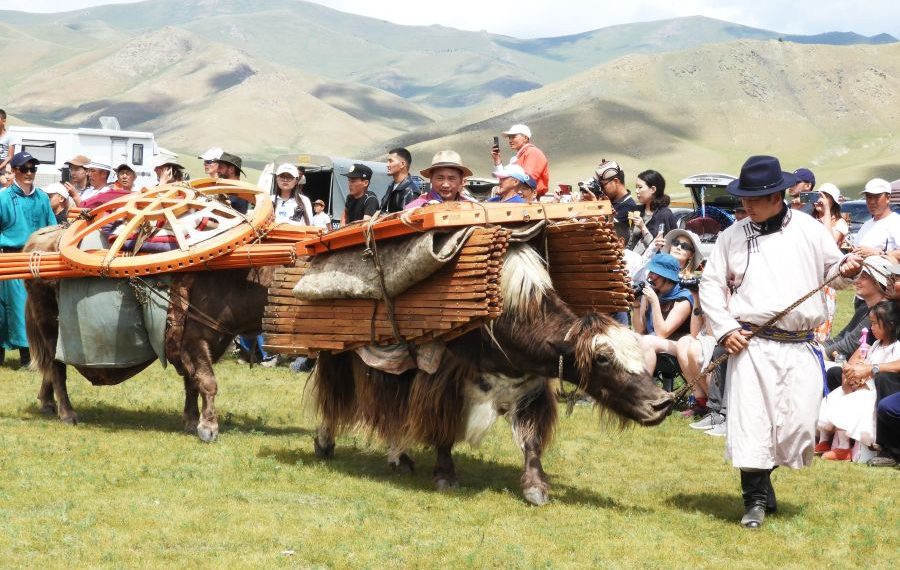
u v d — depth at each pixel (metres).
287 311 8.21
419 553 5.99
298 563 5.75
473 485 7.84
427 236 7.04
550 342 7.05
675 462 8.89
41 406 10.15
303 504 6.98
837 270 6.85
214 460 8.20
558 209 7.39
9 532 6.02
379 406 7.79
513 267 7.15
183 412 10.30
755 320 6.81
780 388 6.79
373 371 7.80
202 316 8.83
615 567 5.91
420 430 7.52
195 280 8.83
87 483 7.29
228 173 11.78
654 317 10.88
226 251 8.55
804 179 12.18
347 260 7.73
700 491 7.91
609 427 7.25
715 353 10.23
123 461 8.05
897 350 9.12
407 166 11.47
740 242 6.94
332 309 7.89
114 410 10.42
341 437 9.22
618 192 12.02
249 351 13.92
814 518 7.16
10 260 8.94
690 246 11.05
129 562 5.65
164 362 9.02
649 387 6.88
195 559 5.74
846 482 8.33
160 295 8.82
